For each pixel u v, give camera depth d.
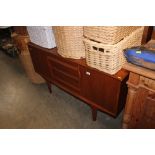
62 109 2.19
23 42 2.15
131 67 1.02
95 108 1.78
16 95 2.50
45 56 1.89
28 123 2.06
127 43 1.27
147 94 1.13
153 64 0.95
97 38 1.20
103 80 1.43
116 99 1.44
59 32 1.44
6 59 3.44
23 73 2.96
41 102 2.33
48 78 2.17
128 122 1.38
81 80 1.65
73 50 1.50
